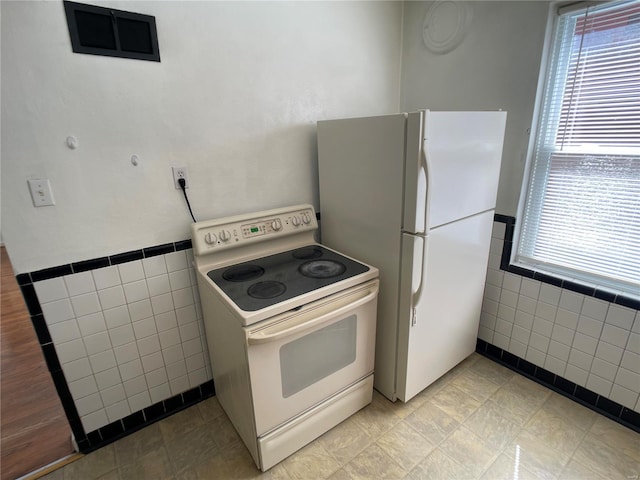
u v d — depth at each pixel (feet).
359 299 5.12
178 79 5.02
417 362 5.84
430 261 5.34
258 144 6.04
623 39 4.86
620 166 5.17
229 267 5.67
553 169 5.94
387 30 7.33
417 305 5.34
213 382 6.52
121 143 4.76
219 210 5.88
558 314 6.09
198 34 5.05
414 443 5.39
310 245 6.66
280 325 4.47
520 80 5.87
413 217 4.93
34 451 5.39
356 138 5.54
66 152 4.41
